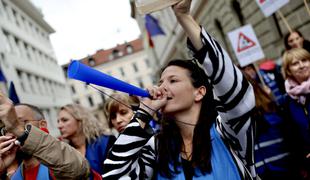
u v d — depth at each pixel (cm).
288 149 256
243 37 584
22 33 2667
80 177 179
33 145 168
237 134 143
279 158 253
